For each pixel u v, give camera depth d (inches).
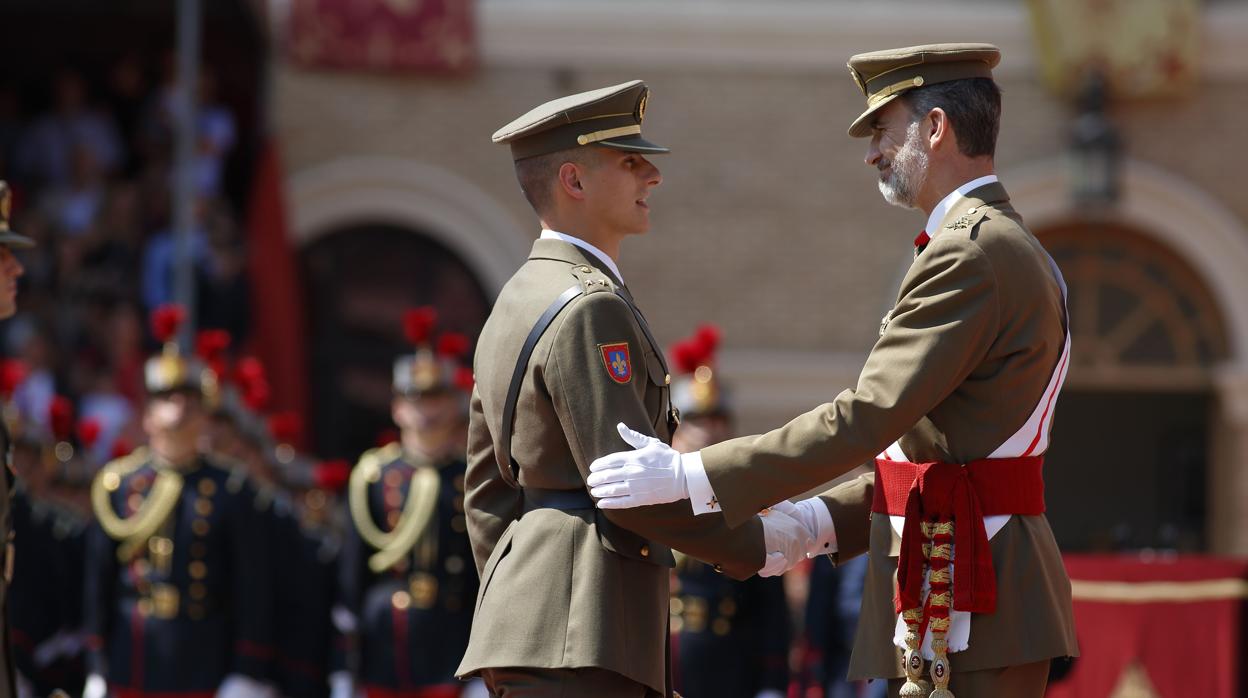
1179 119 1579.7
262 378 1343.5
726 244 1578.5
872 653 500.1
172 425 975.6
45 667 1063.0
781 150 1582.2
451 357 1026.7
